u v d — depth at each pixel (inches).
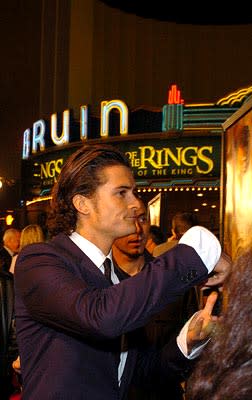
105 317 70.8
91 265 86.2
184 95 1284.4
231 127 172.2
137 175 938.7
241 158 158.2
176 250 74.9
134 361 90.9
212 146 903.1
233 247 164.7
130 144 946.7
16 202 1240.8
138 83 1280.8
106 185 87.0
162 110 932.0
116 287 73.0
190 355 88.4
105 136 962.7
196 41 1280.8
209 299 81.2
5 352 217.5
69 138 1016.2
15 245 296.2
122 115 945.5
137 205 88.3
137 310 71.3
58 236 89.8
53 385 80.0
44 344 82.0
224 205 179.9
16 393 221.5
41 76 1253.7
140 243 139.6
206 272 74.9
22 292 81.7
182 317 150.8
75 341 81.4
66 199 89.1
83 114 988.6
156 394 130.0
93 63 1256.2
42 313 78.3
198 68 1285.7
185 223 240.7
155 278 72.2
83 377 80.7
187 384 44.4
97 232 88.0
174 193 973.8
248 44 1277.1
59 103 1242.0
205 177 908.0
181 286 73.5
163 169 925.2
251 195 145.5
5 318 217.5
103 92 1263.5
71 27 1256.2
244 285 41.7
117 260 140.9
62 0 1255.5
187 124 906.7
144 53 1284.4
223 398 40.1
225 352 40.9
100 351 82.4
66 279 77.8
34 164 1109.1
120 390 89.1
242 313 41.0
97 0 1264.8
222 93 1277.1
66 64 1251.2
